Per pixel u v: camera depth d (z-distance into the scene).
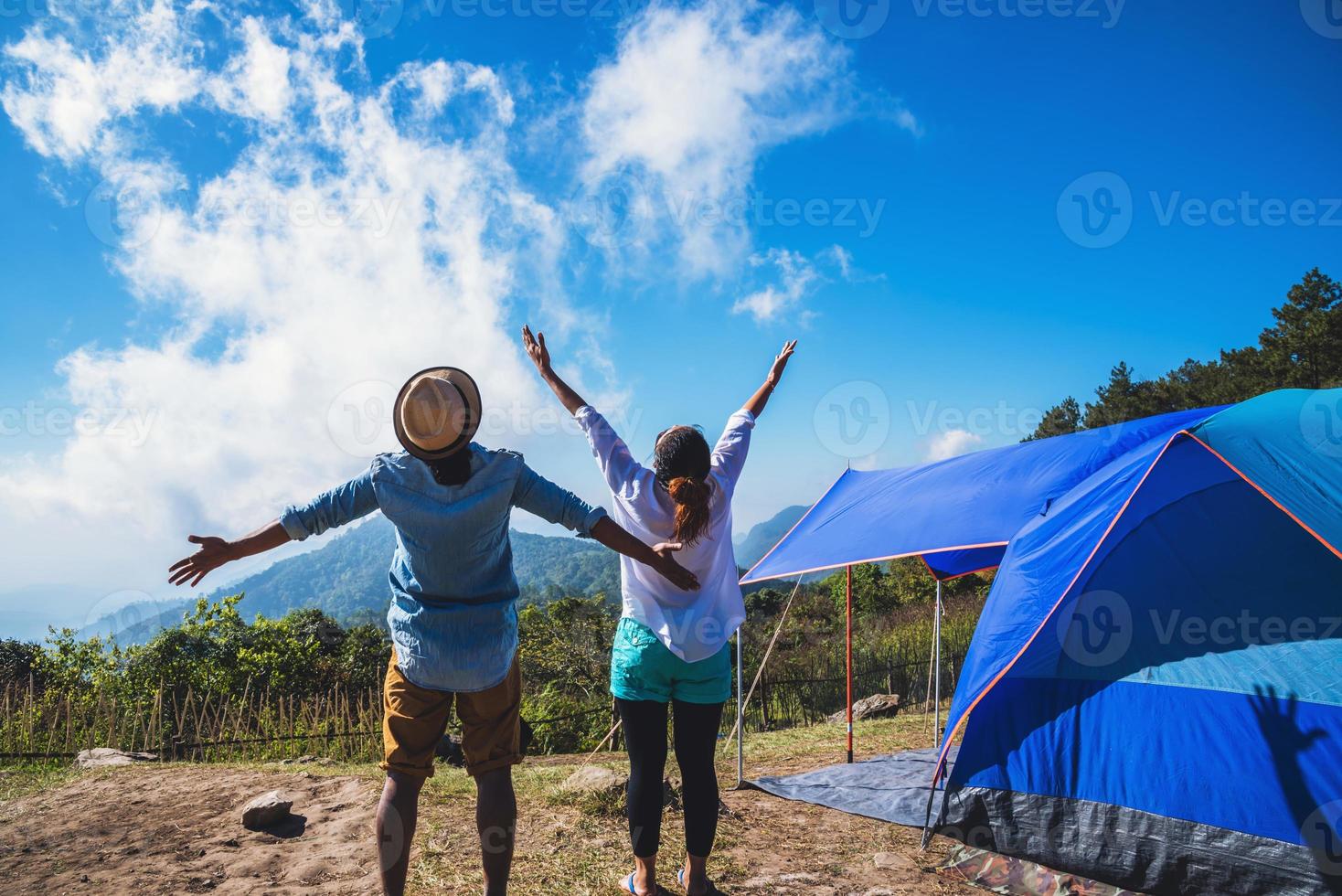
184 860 3.64
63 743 7.93
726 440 3.41
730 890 3.69
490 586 2.67
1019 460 6.56
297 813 4.34
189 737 8.66
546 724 11.01
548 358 3.40
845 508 7.39
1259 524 4.45
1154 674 4.22
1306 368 34.16
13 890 3.30
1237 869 3.64
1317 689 3.81
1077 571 4.48
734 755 8.30
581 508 2.69
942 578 8.80
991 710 4.57
